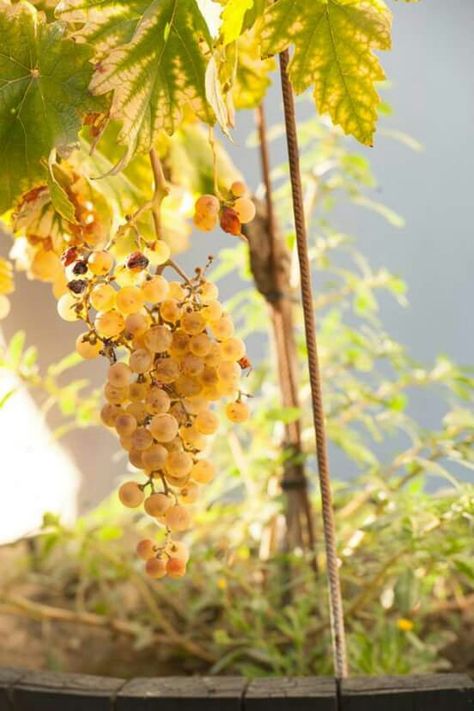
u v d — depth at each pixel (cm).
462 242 324
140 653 207
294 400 199
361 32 130
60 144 128
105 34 128
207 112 128
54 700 150
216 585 200
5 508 269
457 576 212
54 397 211
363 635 184
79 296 132
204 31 127
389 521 174
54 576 229
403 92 326
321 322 238
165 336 128
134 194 148
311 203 219
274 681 150
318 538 205
